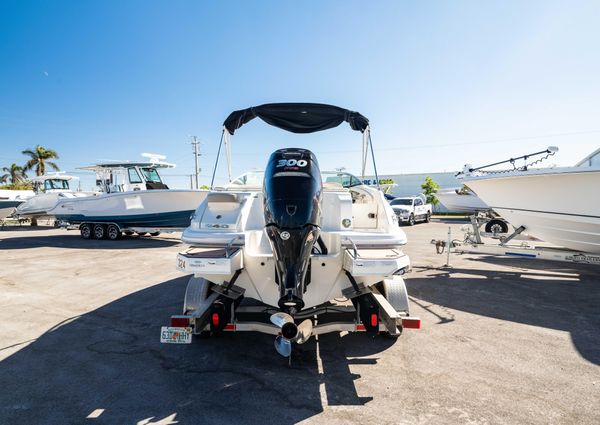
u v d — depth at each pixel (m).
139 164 12.25
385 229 3.29
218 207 3.36
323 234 3.21
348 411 2.32
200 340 3.48
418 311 4.33
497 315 4.18
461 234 13.11
